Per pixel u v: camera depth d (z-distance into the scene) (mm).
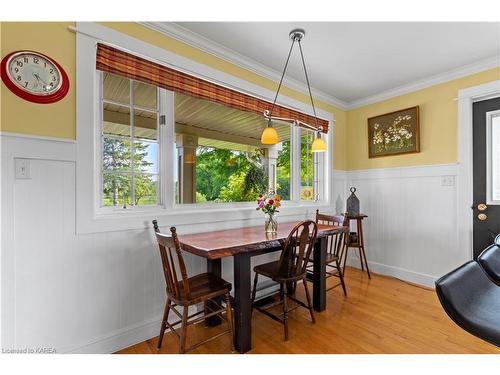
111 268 1749
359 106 3586
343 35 2105
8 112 1402
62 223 1562
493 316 879
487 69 2500
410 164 3057
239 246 1674
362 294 2664
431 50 2322
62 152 1560
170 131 2096
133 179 1961
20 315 1433
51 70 1529
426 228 2910
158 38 1981
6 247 1393
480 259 1251
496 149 2523
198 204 2383
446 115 2770
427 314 2236
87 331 1651
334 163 3551
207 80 2275
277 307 2404
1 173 1378
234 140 3227
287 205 3096
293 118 3033
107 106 1875
